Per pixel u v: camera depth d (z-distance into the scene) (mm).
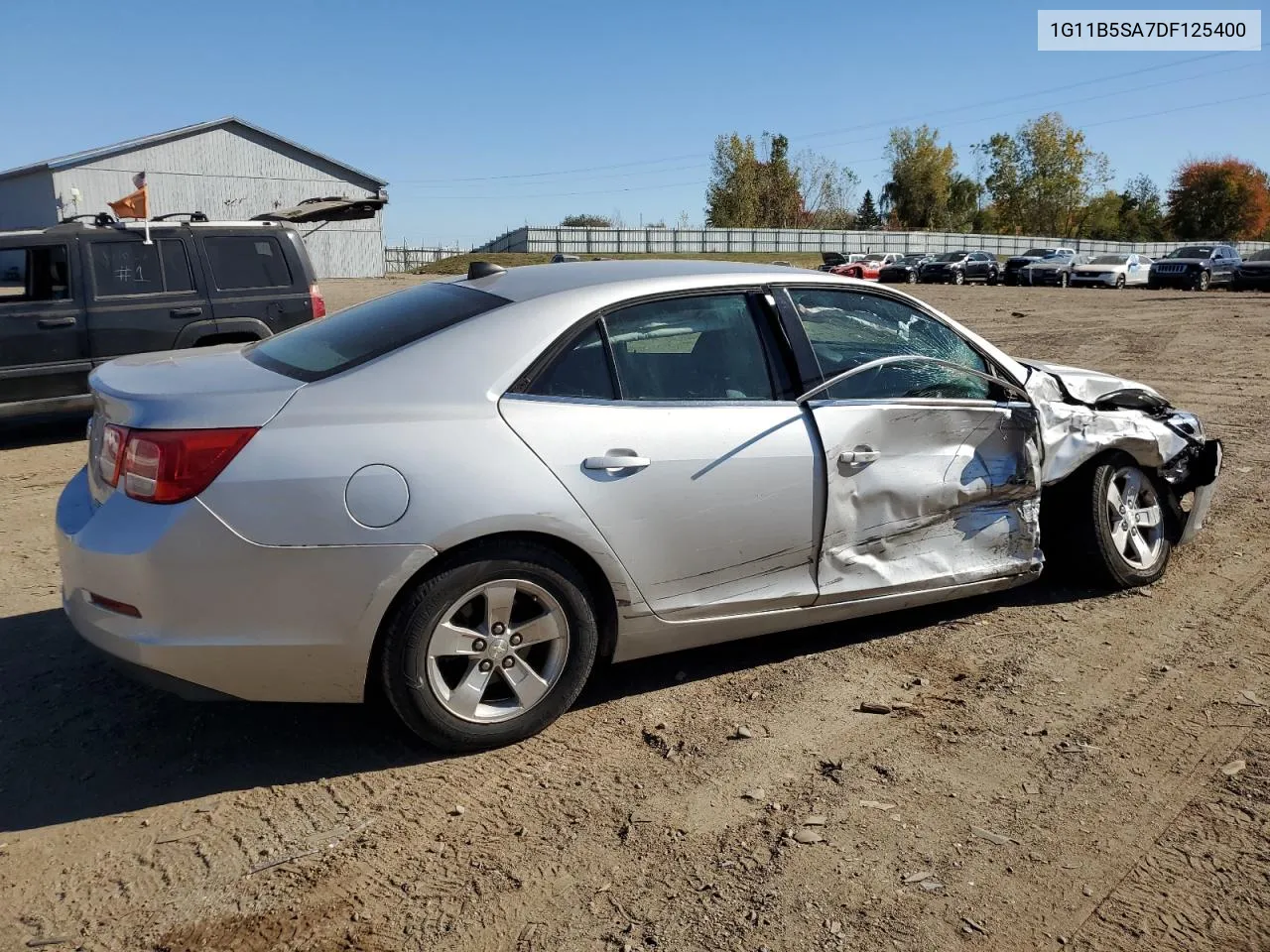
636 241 63750
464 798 3072
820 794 3092
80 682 3846
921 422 3971
